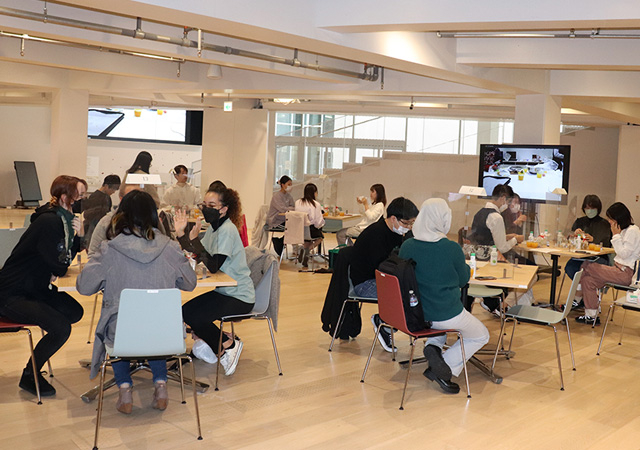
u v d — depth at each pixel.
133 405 4.12
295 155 15.15
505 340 6.15
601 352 5.86
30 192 17.98
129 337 3.53
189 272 3.92
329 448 3.62
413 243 4.52
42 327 4.09
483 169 9.25
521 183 9.05
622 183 14.80
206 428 3.82
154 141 20.55
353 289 5.60
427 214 4.50
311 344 5.73
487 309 6.91
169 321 3.58
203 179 15.19
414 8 5.61
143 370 4.77
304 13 5.79
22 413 3.93
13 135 18.25
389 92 10.57
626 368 5.38
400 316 4.33
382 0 5.72
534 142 9.41
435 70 7.52
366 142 15.12
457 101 12.06
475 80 8.25
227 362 4.70
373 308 7.52
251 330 6.18
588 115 13.55
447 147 14.80
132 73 10.50
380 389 4.63
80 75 11.74
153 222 3.82
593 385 4.90
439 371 4.50
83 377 4.59
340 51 6.48
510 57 7.62
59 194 4.35
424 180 14.77
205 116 15.07
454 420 4.09
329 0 5.89
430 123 14.88
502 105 12.24
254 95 12.23
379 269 4.54
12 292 4.06
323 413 4.13
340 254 5.53
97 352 3.77
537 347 5.96
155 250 3.75
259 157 14.82
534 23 5.43
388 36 6.65
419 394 4.55
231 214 4.70
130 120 20.12
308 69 9.54
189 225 6.91
